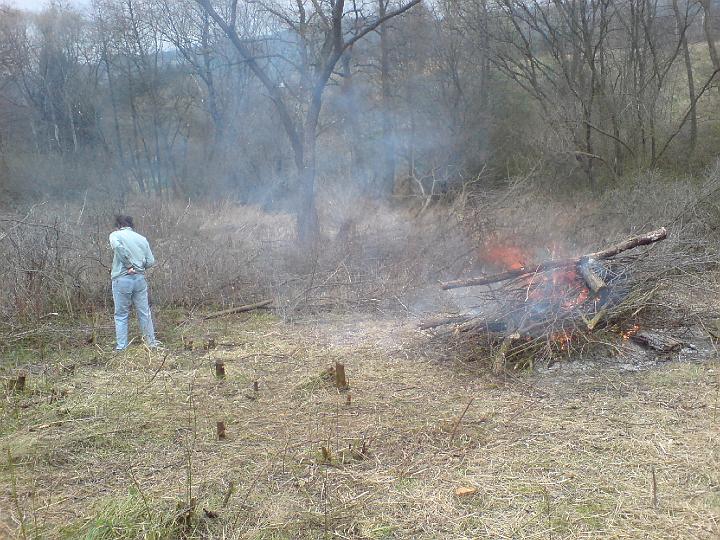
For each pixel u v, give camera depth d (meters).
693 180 15.73
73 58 30.95
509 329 6.55
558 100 20.22
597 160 19.88
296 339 7.93
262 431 5.08
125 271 7.46
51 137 31.23
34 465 4.56
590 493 3.97
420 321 8.56
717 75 20.17
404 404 5.55
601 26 19.59
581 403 5.38
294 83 27.88
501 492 4.03
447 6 22.98
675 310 7.12
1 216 10.82
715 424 4.82
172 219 14.24
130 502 3.97
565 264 6.73
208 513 3.85
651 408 5.18
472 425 5.04
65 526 3.80
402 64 24.77
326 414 5.38
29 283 8.77
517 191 13.38
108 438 5.00
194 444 4.87
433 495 4.02
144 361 7.07
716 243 10.62
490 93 23.39
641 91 19.20
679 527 3.58
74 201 26.09
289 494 4.09
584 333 6.52
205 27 27.62
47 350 7.61
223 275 10.19
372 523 3.74
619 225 12.26
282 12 18.84
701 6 19.75
